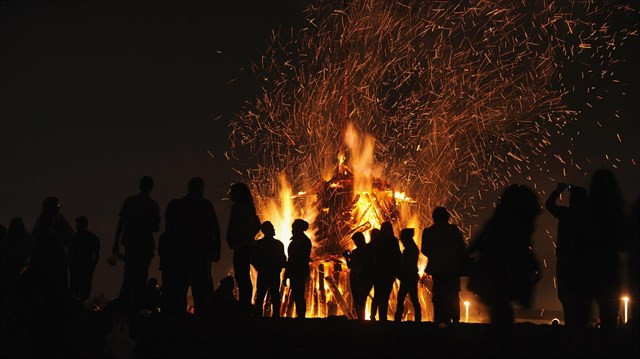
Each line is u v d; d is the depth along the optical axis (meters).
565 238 11.40
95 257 16.08
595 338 10.39
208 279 14.36
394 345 10.74
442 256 14.38
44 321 10.27
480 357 9.52
